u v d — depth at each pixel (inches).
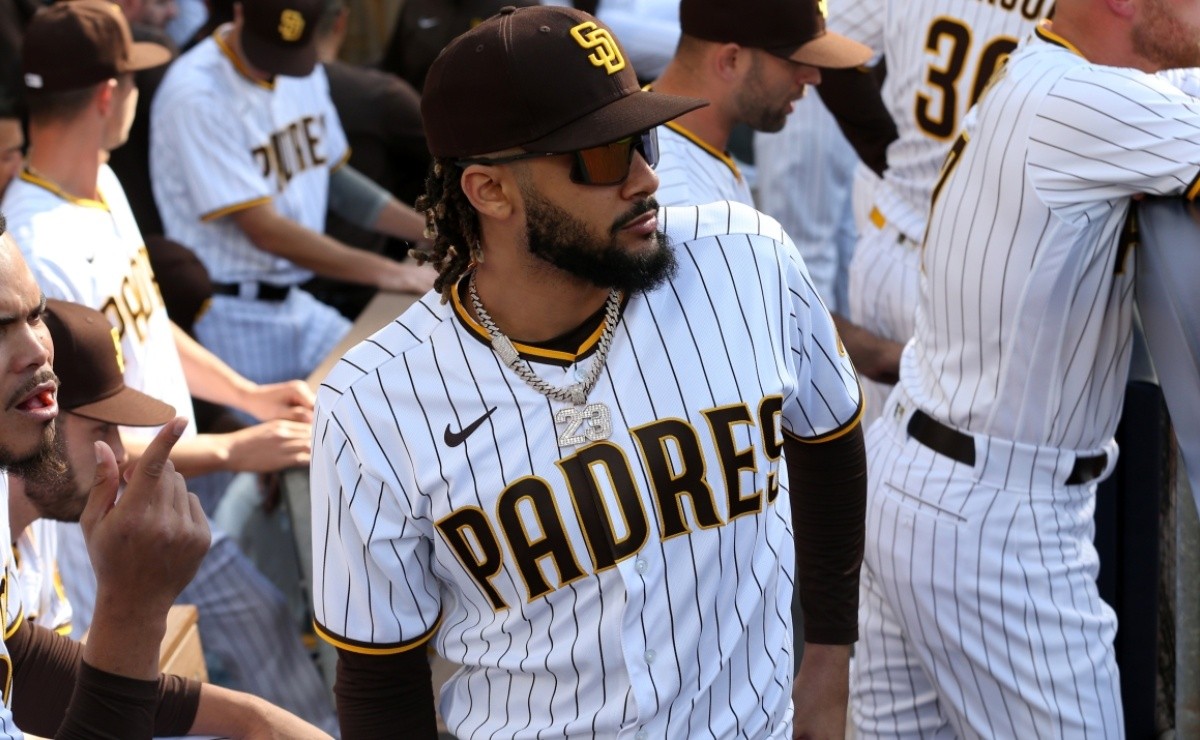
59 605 173.2
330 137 312.8
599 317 115.0
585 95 106.3
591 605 114.4
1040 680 165.2
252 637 239.9
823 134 303.1
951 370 166.2
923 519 167.5
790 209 308.5
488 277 114.7
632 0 351.3
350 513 116.3
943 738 181.3
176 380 218.8
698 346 115.5
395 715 122.5
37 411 115.3
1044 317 155.6
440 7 346.3
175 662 177.8
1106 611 169.2
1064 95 150.3
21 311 111.8
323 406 116.0
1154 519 178.9
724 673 119.2
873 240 237.0
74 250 194.5
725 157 187.5
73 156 201.5
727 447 115.0
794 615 163.8
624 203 108.3
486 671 121.8
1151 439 175.8
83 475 163.8
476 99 107.4
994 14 214.5
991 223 158.1
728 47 180.4
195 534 111.5
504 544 114.3
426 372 114.4
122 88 208.2
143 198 300.5
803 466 135.9
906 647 179.3
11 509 149.3
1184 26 150.2
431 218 116.5
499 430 113.1
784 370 120.0
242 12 282.0
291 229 285.7
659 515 113.5
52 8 205.3
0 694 118.3
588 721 117.3
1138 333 180.7
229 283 291.3
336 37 325.7
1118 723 168.4
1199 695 172.9
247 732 149.2
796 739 139.4
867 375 228.2
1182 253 148.3
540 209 108.6
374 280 288.8
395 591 118.8
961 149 165.9
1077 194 151.0
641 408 113.6
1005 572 163.5
